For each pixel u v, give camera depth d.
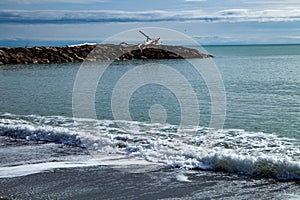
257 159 10.36
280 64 64.00
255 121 17.48
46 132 14.68
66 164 11.32
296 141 13.80
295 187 9.25
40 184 9.80
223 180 9.87
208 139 14.28
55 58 66.69
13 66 59.50
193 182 9.79
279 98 24.62
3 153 12.60
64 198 8.96
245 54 110.75
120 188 9.48
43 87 32.91
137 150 12.59
